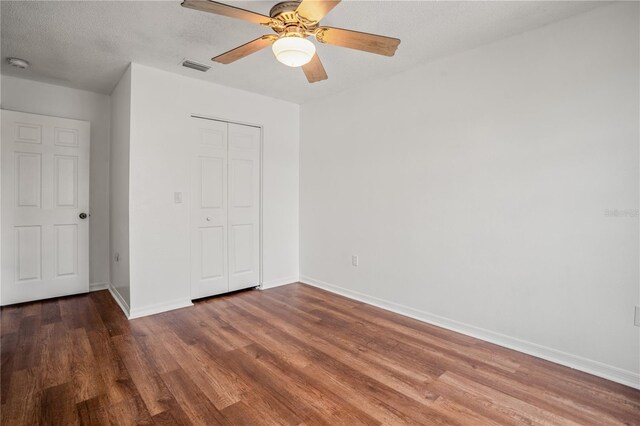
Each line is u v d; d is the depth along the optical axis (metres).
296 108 4.19
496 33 2.34
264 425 1.60
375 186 3.33
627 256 1.96
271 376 2.03
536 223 2.29
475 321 2.62
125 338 2.52
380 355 2.31
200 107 3.32
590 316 2.09
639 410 1.73
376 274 3.35
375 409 1.73
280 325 2.82
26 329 2.67
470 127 2.61
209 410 1.70
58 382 1.92
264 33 2.37
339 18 2.15
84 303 3.32
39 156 3.34
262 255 3.92
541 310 2.29
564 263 2.18
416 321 2.95
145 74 2.97
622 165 1.96
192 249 3.38
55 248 3.45
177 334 2.61
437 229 2.84
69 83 3.41
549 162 2.23
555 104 2.20
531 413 1.70
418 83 2.95
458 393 1.87
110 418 1.63
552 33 2.20
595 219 2.06
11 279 3.23
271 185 3.97
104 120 3.78
